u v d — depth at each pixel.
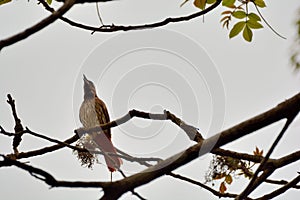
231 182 8.31
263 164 5.86
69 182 4.87
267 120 5.52
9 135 7.84
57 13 4.97
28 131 7.81
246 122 5.48
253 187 6.23
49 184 4.81
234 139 5.49
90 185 4.98
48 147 8.40
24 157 8.29
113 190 5.06
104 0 5.56
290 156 6.33
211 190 7.80
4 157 4.75
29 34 4.84
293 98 5.52
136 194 5.48
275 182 8.32
